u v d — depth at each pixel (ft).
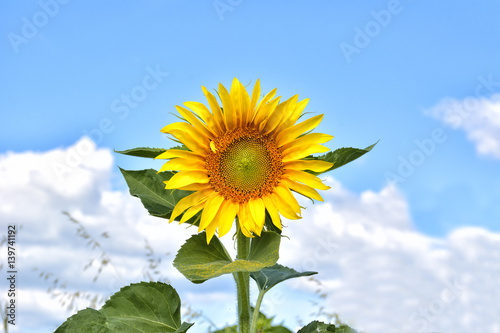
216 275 10.12
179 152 11.39
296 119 11.56
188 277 10.30
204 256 11.45
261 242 11.25
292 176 11.51
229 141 11.68
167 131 11.17
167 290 12.62
